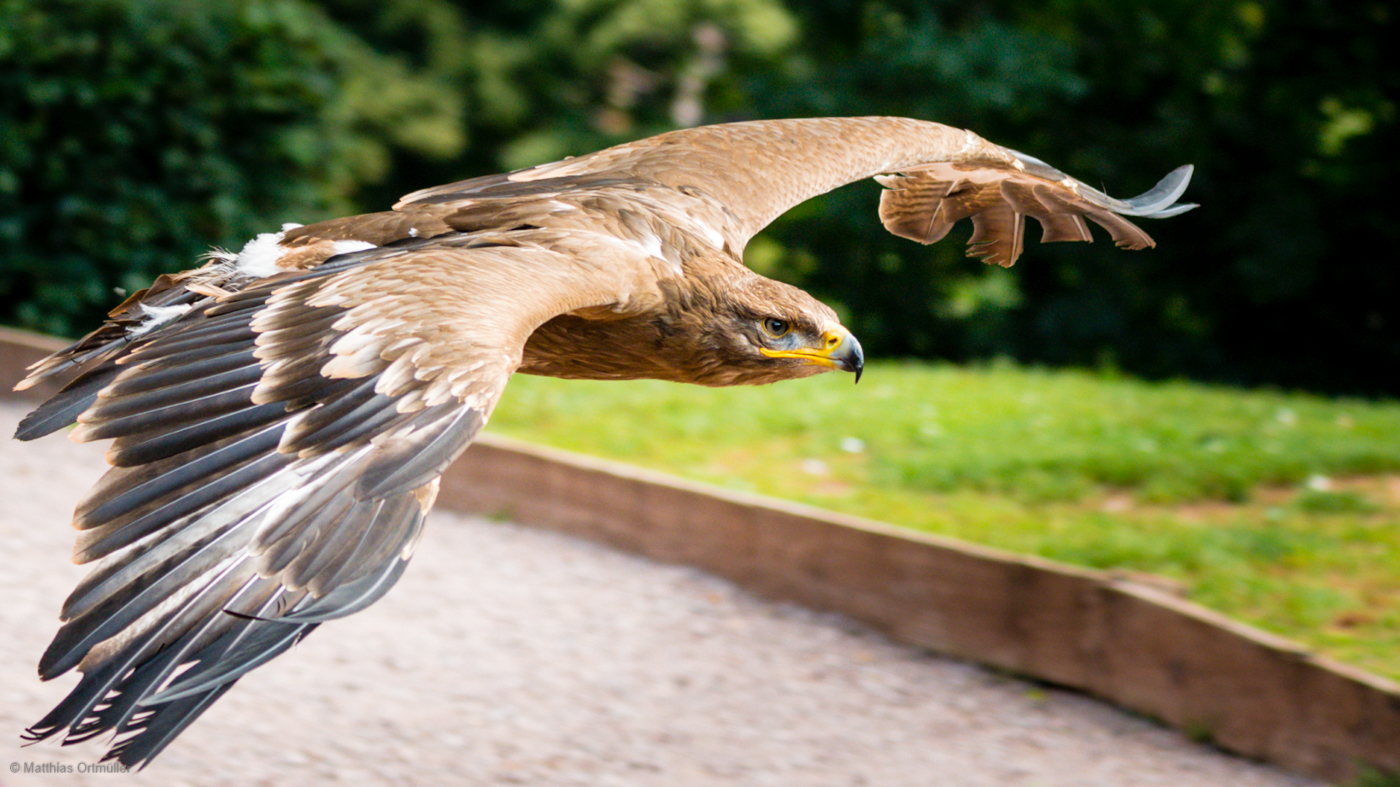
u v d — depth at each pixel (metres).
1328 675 5.53
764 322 4.30
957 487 8.32
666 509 7.79
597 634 6.82
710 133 5.25
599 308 3.98
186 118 12.15
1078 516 7.88
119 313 3.78
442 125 16.17
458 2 17.42
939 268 17.33
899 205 6.26
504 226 4.13
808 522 7.26
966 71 15.66
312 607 2.94
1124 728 6.01
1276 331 18.39
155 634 2.95
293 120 12.81
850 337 4.33
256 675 6.07
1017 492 8.22
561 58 17.06
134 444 3.10
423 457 3.14
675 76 17.67
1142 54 17.91
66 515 7.82
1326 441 9.03
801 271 17.44
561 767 5.48
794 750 5.77
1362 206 17.97
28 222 11.95
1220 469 8.31
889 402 10.08
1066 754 5.79
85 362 3.61
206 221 12.38
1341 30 17.80
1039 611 6.45
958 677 6.52
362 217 4.14
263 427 3.16
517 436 9.16
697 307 4.28
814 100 16.05
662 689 6.29
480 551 7.84
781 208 5.02
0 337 10.32
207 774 5.12
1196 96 18.20
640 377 4.46
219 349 3.25
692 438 9.25
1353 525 7.57
